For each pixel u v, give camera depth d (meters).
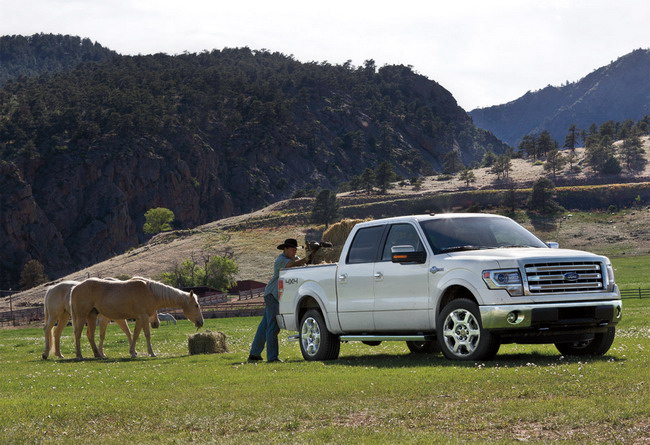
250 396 9.31
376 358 14.00
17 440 7.11
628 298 63.22
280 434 7.03
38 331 57.28
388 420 7.52
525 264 11.37
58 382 12.66
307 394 9.23
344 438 6.67
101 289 20.22
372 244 13.43
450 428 7.06
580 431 6.70
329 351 14.19
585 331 11.55
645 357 11.34
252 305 87.38
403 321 12.66
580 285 11.61
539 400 8.05
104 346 26.48
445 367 10.95
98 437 7.24
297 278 14.79
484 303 11.35
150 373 13.32
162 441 6.93
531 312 11.14
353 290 13.49
